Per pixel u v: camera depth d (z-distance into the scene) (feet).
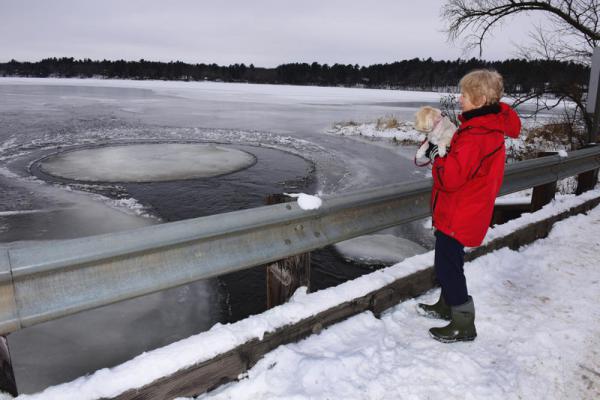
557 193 28.40
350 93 289.53
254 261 7.88
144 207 28.58
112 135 64.03
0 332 5.46
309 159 48.78
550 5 38.78
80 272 6.14
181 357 6.67
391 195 10.50
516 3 39.65
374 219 10.31
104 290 6.29
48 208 27.66
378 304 9.61
